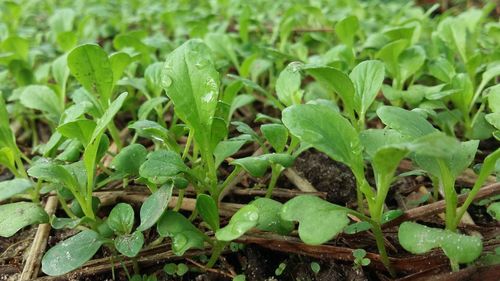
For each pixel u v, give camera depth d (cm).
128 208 15
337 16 36
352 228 15
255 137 17
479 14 27
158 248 16
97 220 16
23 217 15
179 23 38
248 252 16
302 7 34
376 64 17
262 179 19
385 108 14
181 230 14
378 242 14
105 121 14
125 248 14
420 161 14
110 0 50
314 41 31
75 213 16
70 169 16
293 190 19
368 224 15
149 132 16
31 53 28
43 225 18
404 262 15
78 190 15
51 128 25
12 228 14
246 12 30
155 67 21
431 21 37
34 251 17
